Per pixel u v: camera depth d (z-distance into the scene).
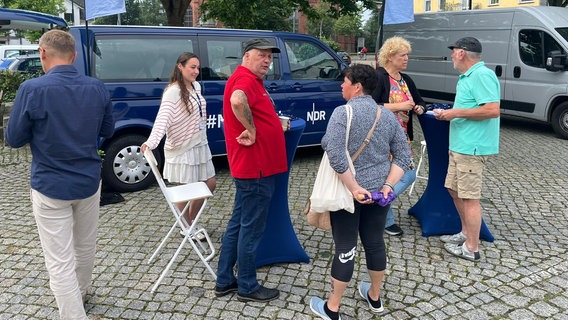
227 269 3.35
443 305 3.31
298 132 3.54
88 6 5.17
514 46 9.35
